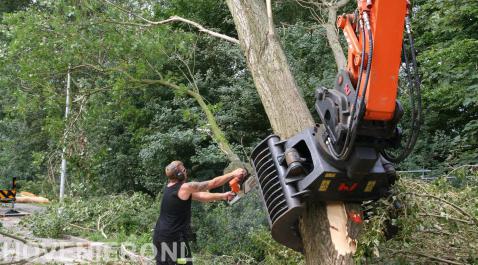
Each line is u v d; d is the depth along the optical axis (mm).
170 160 11727
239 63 12484
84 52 10148
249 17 5188
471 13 8617
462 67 8438
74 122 10945
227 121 11461
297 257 5254
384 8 3160
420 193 4355
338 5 9039
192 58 12930
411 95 3336
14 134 21062
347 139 3266
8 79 10688
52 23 9625
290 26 12039
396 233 4027
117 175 13555
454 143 8398
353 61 3479
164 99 13289
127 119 13375
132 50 9922
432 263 4621
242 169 4656
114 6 9648
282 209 3732
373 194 3766
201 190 4574
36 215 11383
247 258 7191
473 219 4375
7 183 24016
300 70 11430
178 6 13461
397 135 3547
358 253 3621
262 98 4871
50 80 10820
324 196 3670
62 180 13500
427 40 10047
